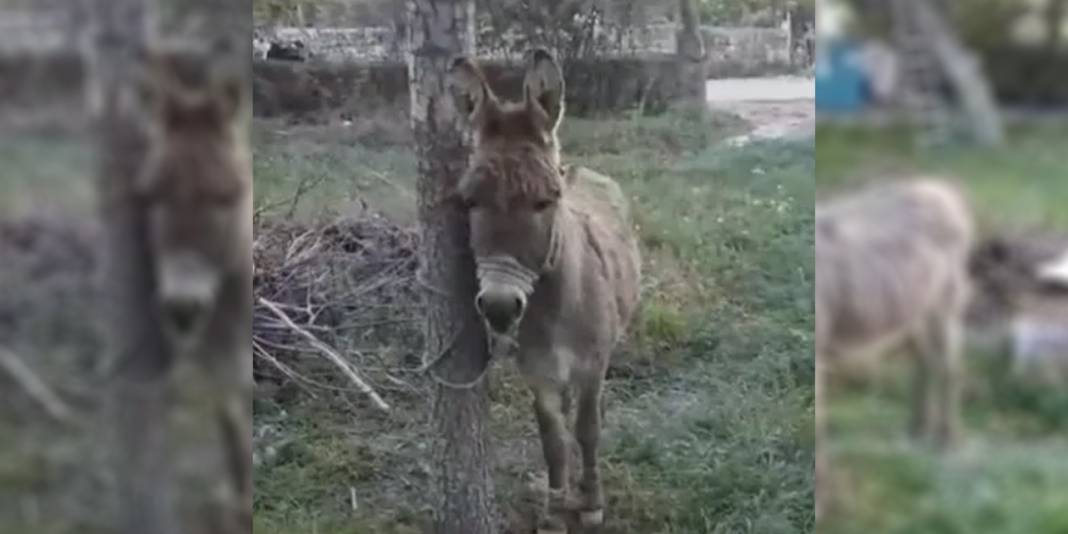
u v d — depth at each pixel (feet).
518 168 8.54
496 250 8.51
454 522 10.42
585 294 9.90
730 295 12.89
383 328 12.80
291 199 13.00
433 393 10.39
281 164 13.12
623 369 12.89
